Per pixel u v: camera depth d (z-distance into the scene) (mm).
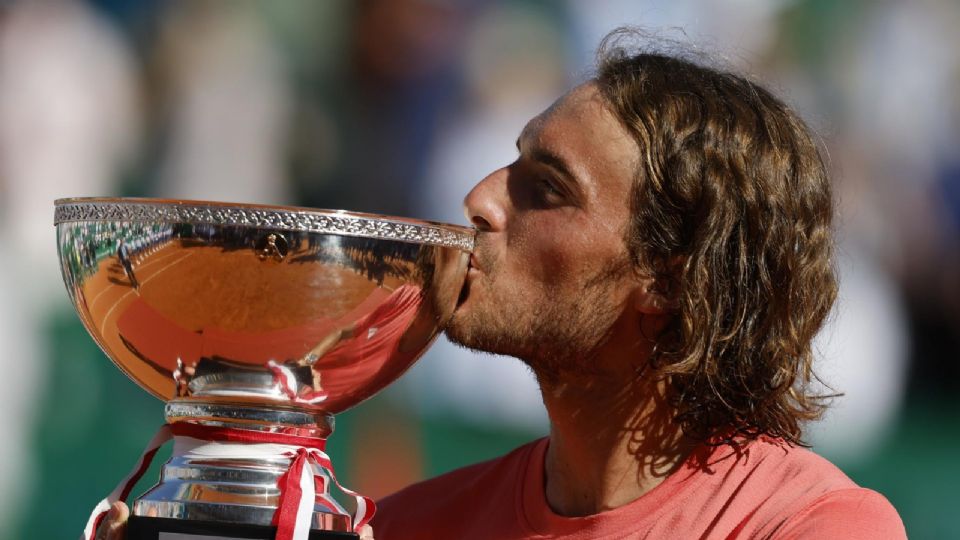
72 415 19281
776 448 7387
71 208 6484
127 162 22266
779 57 24391
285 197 23344
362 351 6555
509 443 20922
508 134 23656
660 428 7516
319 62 23984
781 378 7504
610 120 7469
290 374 6469
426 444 20297
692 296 7324
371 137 23859
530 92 24234
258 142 22984
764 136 7641
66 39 21500
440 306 6859
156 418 19781
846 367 22156
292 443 6504
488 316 7492
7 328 19297
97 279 6371
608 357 7500
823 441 21812
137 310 6301
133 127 22391
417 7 23984
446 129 23625
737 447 7320
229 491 6285
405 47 23922
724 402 7312
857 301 22672
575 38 24672
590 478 7660
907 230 24266
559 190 7438
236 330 6273
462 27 24219
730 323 7457
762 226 7484
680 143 7418
